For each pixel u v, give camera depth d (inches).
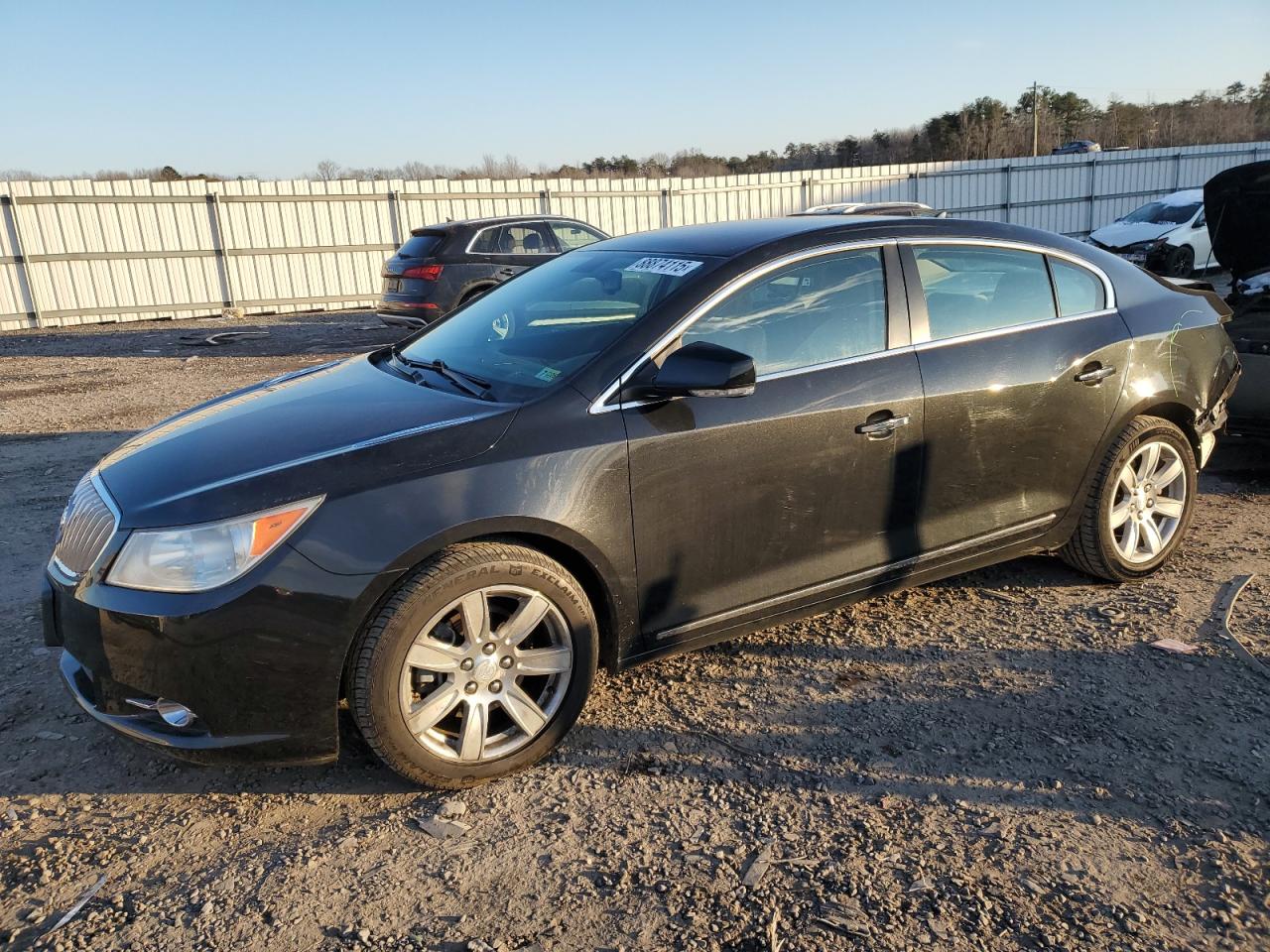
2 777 118.8
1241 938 87.6
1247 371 215.5
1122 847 100.4
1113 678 135.8
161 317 718.5
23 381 434.0
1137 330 162.2
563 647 118.1
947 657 143.7
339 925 92.7
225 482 106.7
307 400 132.7
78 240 679.7
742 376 114.3
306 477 106.1
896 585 145.3
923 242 145.7
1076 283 160.6
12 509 229.3
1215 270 689.6
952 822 105.3
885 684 136.3
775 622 136.3
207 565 102.0
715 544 126.6
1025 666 140.1
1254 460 249.0
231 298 739.4
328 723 107.0
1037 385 149.2
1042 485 154.6
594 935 90.4
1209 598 161.5
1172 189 1095.6
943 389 140.6
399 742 108.7
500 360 133.8
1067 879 95.9
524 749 116.7
